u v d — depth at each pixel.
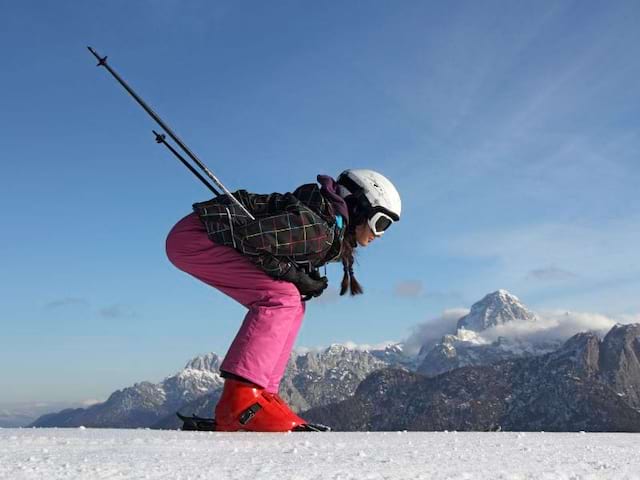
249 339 3.94
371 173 4.31
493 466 2.25
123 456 2.27
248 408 3.83
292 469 1.97
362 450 2.67
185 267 4.15
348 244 4.24
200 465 2.04
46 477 1.73
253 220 3.93
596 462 2.51
